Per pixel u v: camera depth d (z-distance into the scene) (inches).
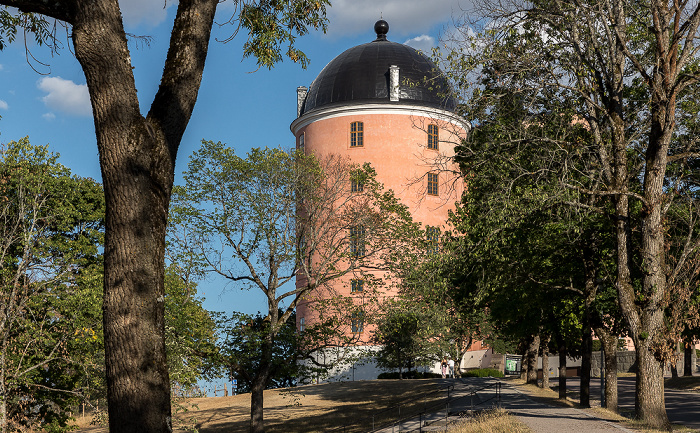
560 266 846.5
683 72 700.0
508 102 668.1
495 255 749.3
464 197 900.0
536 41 663.1
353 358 996.6
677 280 637.3
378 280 1011.9
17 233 882.8
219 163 974.4
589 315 782.5
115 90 232.8
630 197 743.1
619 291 649.0
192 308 914.1
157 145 239.3
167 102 245.6
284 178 977.5
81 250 976.3
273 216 964.6
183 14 255.4
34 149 948.6
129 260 226.2
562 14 634.2
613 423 634.8
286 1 388.5
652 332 623.5
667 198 659.4
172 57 251.6
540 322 973.8
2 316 791.1
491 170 690.8
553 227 751.7
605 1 638.5
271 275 975.6
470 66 637.9
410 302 978.7
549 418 690.2
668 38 633.0
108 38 232.4
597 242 778.2
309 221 1006.4
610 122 666.2
